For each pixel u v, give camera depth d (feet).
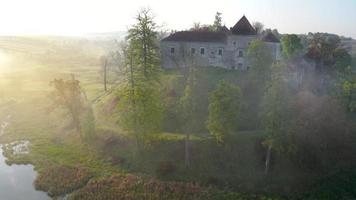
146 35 184.55
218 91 156.66
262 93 214.69
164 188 153.38
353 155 179.52
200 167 165.68
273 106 152.76
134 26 184.03
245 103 210.38
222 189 153.28
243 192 152.25
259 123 194.39
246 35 268.00
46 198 153.38
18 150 207.51
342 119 194.90
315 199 151.02
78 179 164.14
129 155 180.24
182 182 157.99
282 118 153.28
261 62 219.00
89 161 183.32
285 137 156.04
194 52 277.44
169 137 182.39
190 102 165.99
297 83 242.78
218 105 154.61
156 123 170.09
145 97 168.66
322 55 264.11
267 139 156.46
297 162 167.94
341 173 168.04
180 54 275.80
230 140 175.32
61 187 159.84
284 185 157.17
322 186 159.02
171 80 232.12
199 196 148.15
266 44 239.09
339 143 182.19
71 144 208.44
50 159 189.98
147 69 184.34
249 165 165.89
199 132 186.80
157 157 174.40
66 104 210.38
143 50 183.73
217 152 170.91
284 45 254.88
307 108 194.39
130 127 173.99
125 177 163.43
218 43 273.13
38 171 177.99
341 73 240.32
